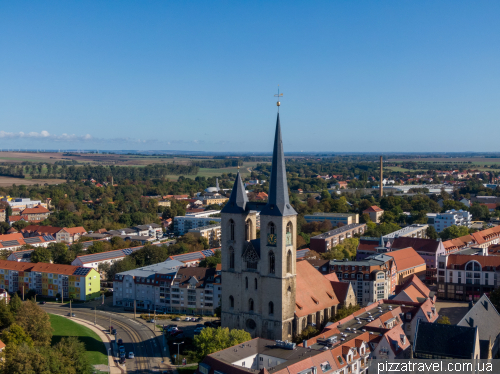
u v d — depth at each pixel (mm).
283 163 183625
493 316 189625
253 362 144625
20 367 145500
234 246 193250
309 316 195250
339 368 141000
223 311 198250
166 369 182250
